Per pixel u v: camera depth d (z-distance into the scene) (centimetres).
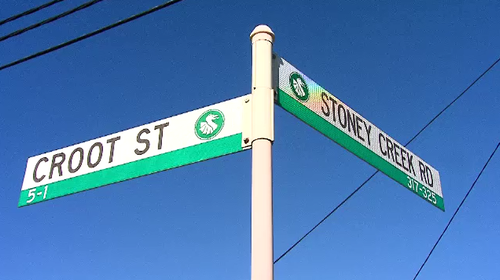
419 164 494
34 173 438
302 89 370
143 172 373
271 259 284
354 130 410
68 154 426
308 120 362
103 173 395
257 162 315
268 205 299
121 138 402
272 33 363
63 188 412
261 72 345
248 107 340
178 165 358
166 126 380
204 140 353
